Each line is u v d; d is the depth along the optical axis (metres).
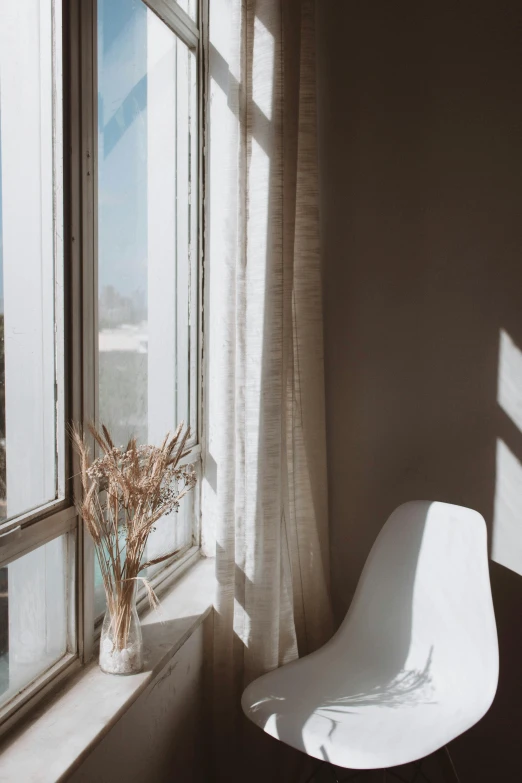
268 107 1.80
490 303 2.21
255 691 1.70
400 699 1.73
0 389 1.20
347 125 2.30
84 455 1.34
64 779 1.14
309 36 2.12
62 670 1.42
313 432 2.22
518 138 2.16
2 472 1.22
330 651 1.91
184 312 2.13
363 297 2.33
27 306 1.27
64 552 1.43
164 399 1.98
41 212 1.31
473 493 2.26
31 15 1.26
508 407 2.21
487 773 2.26
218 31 2.12
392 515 2.05
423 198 2.26
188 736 1.84
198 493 2.26
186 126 2.09
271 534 1.84
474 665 1.76
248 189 1.85
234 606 1.89
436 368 2.28
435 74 2.22
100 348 1.59
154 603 1.44
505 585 2.24
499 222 2.19
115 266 1.65
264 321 1.82
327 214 2.34
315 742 1.51
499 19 2.15
